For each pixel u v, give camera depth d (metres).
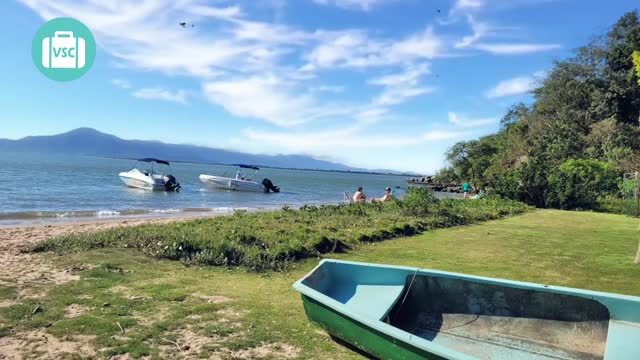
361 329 4.91
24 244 11.34
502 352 5.50
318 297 5.28
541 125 48.94
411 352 4.32
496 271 9.92
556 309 5.55
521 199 30.28
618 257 11.83
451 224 17.80
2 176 50.88
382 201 24.47
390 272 6.48
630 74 43.00
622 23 48.81
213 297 7.39
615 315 5.22
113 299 7.00
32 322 5.99
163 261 9.57
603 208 27.86
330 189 67.56
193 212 26.20
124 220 20.03
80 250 10.12
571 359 5.25
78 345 5.39
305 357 5.32
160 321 6.21
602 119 46.34
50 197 31.05
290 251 10.42
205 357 5.23
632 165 33.31
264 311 6.83
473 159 73.69
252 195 43.81
